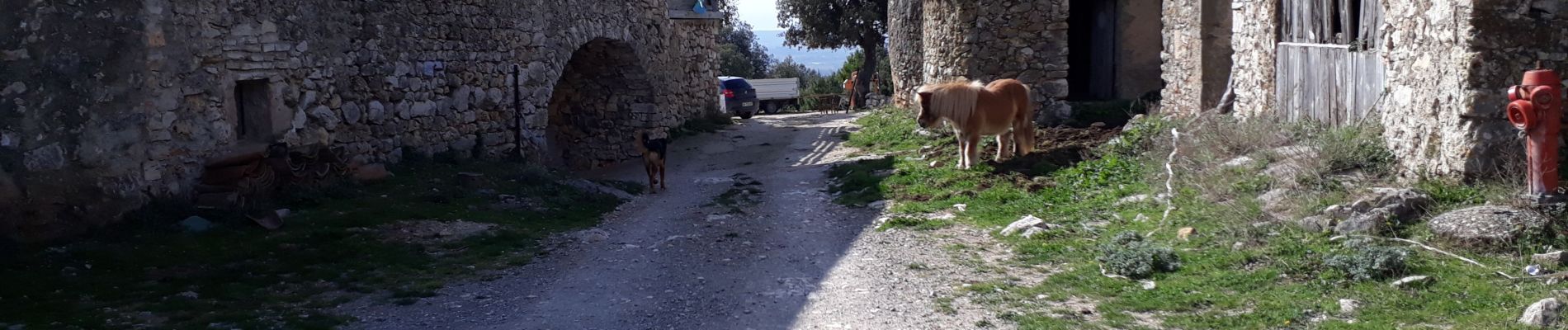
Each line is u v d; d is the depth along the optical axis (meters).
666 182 14.16
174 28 9.41
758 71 56.81
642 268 7.87
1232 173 8.82
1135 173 10.34
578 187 12.41
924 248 8.12
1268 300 5.84
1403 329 5.16
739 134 20.89
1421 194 7.04
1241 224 7.33
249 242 8.62
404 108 12.48
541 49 15.31
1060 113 15.19
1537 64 6.93
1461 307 5.40
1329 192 7.66
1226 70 12.93
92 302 6.76
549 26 15.50
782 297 6.80
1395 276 5.97
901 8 20.53
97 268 7.71
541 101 15.43
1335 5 9.62
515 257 8.37
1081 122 15.16
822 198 11.29
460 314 6.57
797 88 37.53
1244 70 12.10
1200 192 8.60
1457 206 6.88
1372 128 8.50
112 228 8.79
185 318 6.36
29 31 8.30
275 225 9.09
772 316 6.36
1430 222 6.72
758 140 19.27
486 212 10.33
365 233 9.05
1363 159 8.19
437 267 7.96
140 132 9.14
